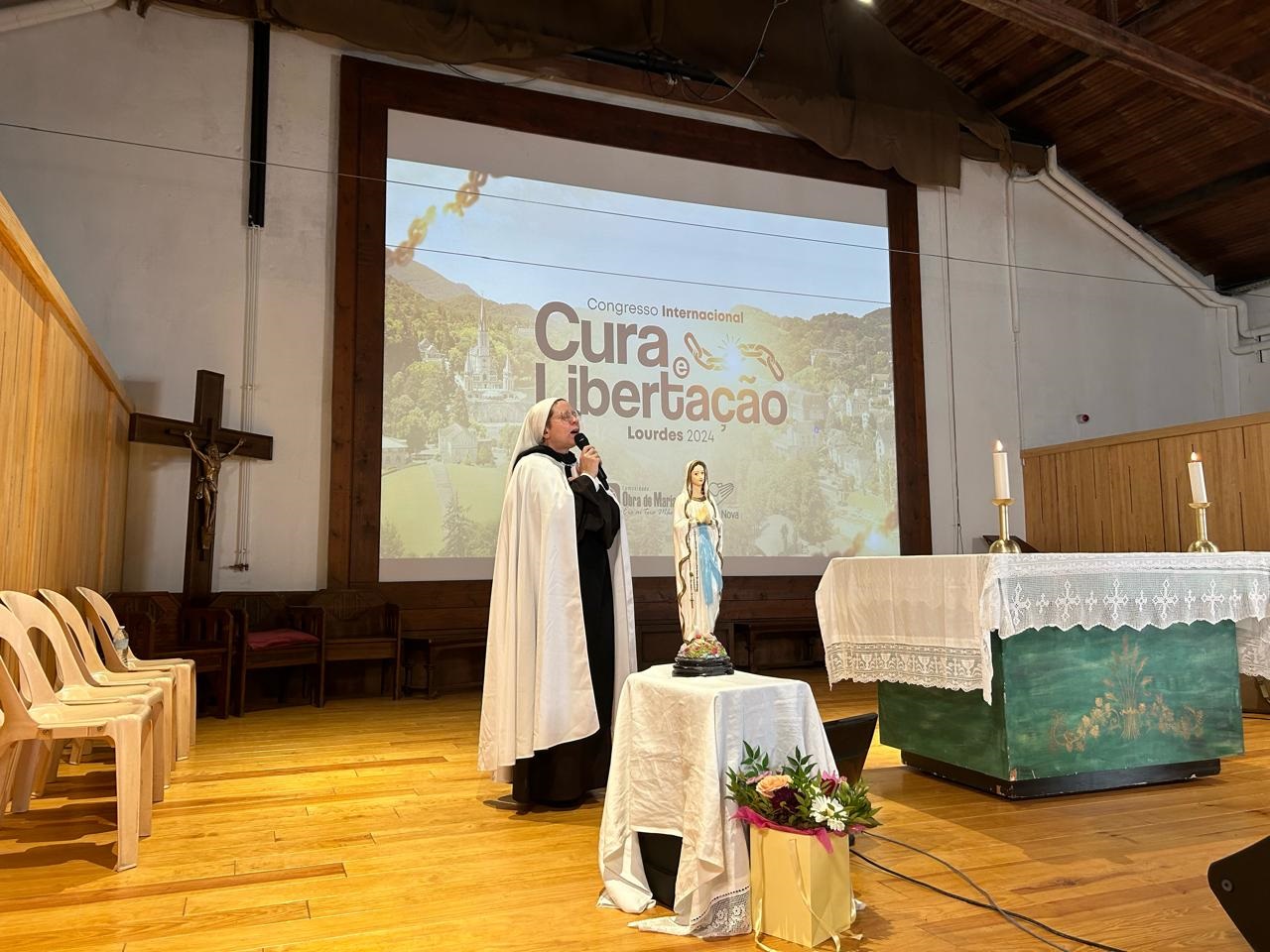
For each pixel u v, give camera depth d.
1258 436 7.93
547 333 8.52
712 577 3.03
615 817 2.78
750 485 9.12
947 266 10.29
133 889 2.72
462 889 2.74
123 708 3.15
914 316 10.01
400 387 7.91
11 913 2.51
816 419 9.48
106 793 3.90
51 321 4.35
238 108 7.61
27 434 4.06
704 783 2.45
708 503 3.11
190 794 3.94
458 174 8.34
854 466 9.57
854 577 4.10
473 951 2.28
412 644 7.47
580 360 8.62
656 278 9.01
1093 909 2.51
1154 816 3.46
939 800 3.72
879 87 9.72
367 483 7.66
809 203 9.73
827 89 9.45
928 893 2.65
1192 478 4.39
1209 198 10.19
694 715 2.56
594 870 2.92
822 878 2.29
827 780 2.47
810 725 2.75
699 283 9.19
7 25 6.88
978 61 9.80
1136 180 10.59
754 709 2.63
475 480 8.08
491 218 8.42
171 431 6.51
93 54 7.21
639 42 8.62
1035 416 10.50
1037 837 3.20
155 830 3.37
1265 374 11.02
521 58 8.28
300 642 6.66
